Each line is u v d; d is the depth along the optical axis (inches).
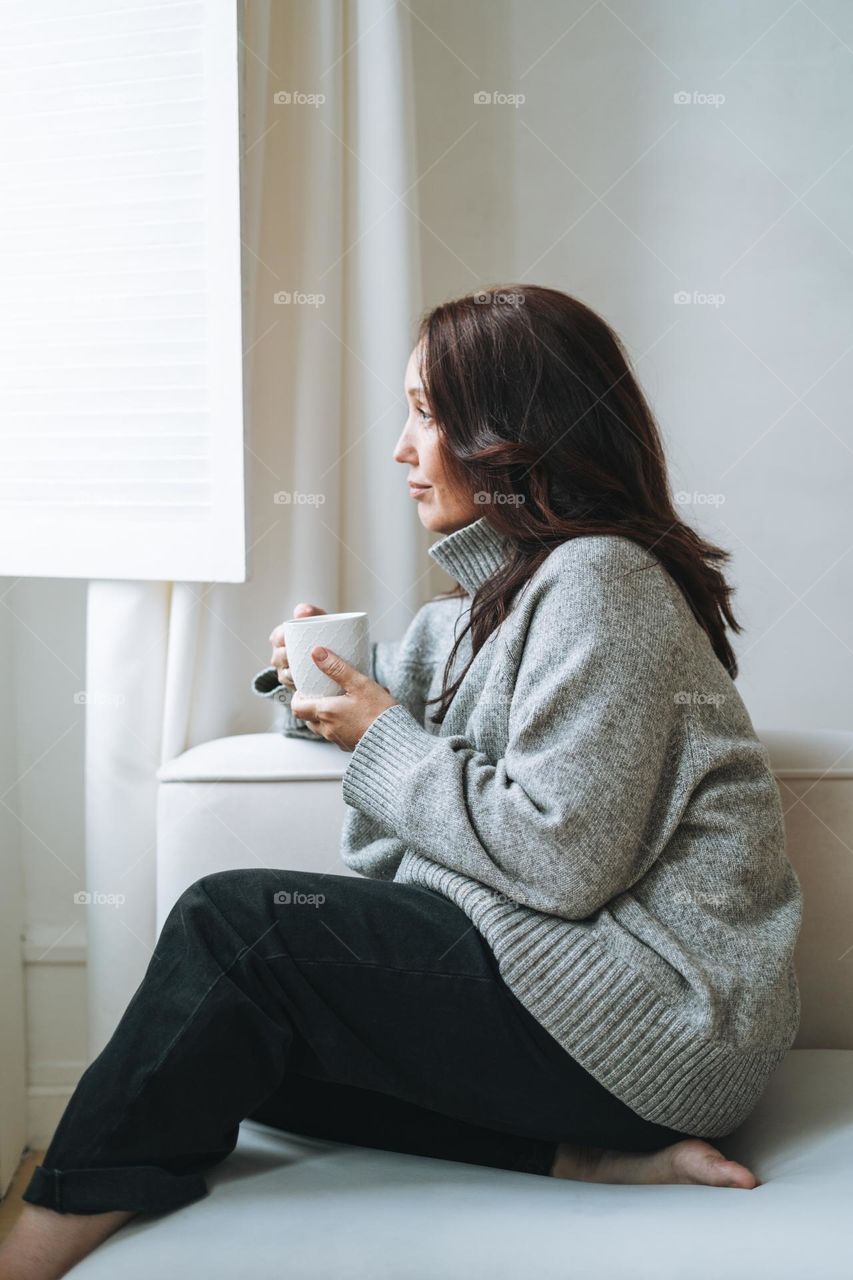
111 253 53.1
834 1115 39.2
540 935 35.8
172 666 56.3
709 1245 29.9
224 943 36.2
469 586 44.8
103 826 56.9
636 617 37.4
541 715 36.1
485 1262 30.1
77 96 52.5
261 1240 31.6
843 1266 28.7
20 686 66.4
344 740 43.1
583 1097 36.2
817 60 67.7
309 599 60.6
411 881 39.9
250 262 56.7
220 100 51.1
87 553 54.9
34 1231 33.4
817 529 71.2
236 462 53.1
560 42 67.7
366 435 61.9
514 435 42.4
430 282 69.2
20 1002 66.1
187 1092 34.7
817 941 47.6
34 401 54.6
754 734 39.9
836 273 69.2
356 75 59.7
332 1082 41.1
